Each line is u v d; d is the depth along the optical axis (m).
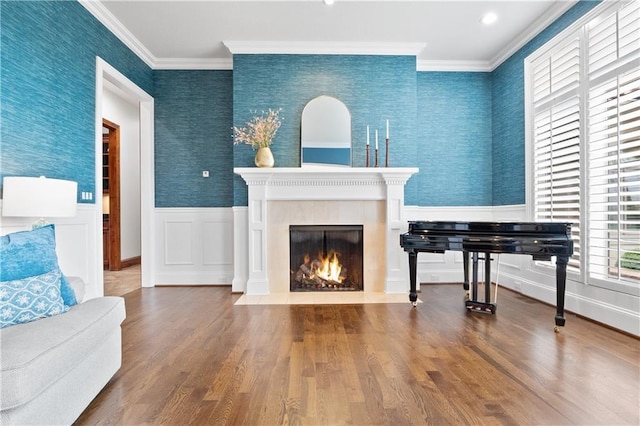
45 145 2.86
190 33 4.11
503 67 4.69
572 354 2.43
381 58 4.46
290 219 4.39
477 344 2.62
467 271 3.93
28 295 1.76
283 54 4.41
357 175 4.29
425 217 4.98
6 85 2.48
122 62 4.05
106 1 3.45
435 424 1.64
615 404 1.80
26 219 2.66
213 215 4.89
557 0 3.49
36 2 2.75
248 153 4.43
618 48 2.88
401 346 2.59
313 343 2.66
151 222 4.82
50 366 1.43
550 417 1.69
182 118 4.86
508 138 4.59
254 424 1.64
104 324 1.90
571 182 3.45
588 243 3.22
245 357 2.41
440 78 4.98
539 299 3.93
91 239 3.44
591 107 3.16
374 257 4.42
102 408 1.79
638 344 2.61
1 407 1.26
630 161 2.83
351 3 3.54
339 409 1.76
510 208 4.53
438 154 4.98
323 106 4.41
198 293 4.39
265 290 4.27
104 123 5.86
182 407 1.79
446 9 3.65
